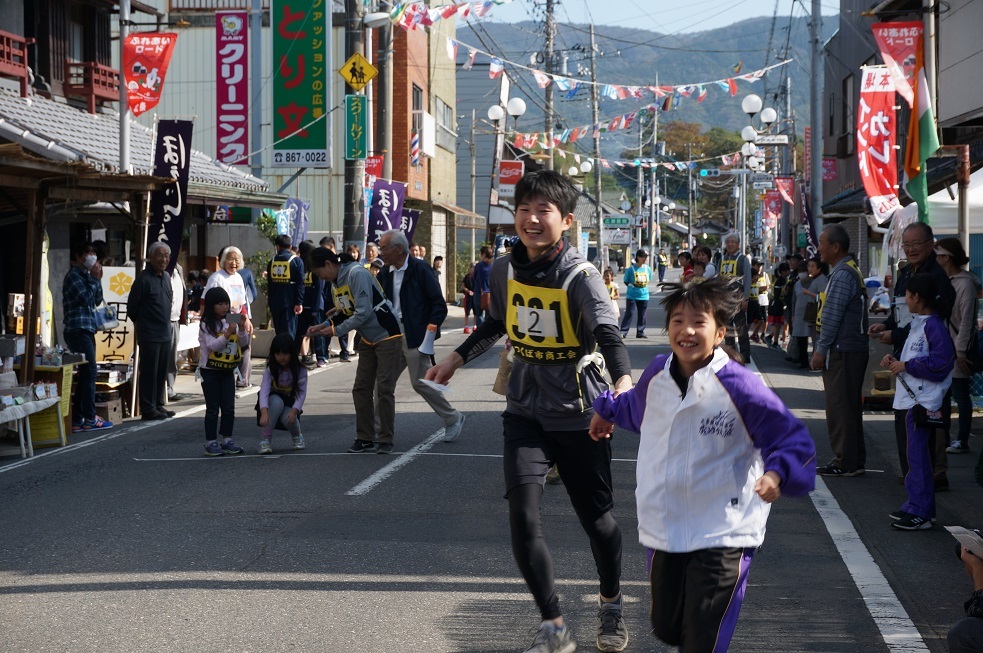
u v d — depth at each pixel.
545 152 41.50
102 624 5.27
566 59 39.34
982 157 14.21
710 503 3.76
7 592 5.80
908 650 4.89
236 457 9.84
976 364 9.13
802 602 5.61
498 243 31.97
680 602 3.84
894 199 13.06
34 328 11.20
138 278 12.27
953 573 6.16
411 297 10.02
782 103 47.66
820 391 14.65
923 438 7.14
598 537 4.90
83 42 21.30
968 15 12.02
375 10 22.28
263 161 28.42
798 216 35.00
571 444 4.82
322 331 9.79
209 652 4.88
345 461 9.57
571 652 4.70
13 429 10.68
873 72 13.05
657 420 3.86
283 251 16.50
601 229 47.44
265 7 28.02
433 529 7.13
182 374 17.14
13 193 12.07
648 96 21.64
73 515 7.61
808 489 3.65
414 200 32.50
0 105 16.88
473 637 5.07
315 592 5.77
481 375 16.86
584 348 4.81
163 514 7.59
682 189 121.94
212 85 28.77
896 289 8.71
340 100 28.78
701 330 3.71
